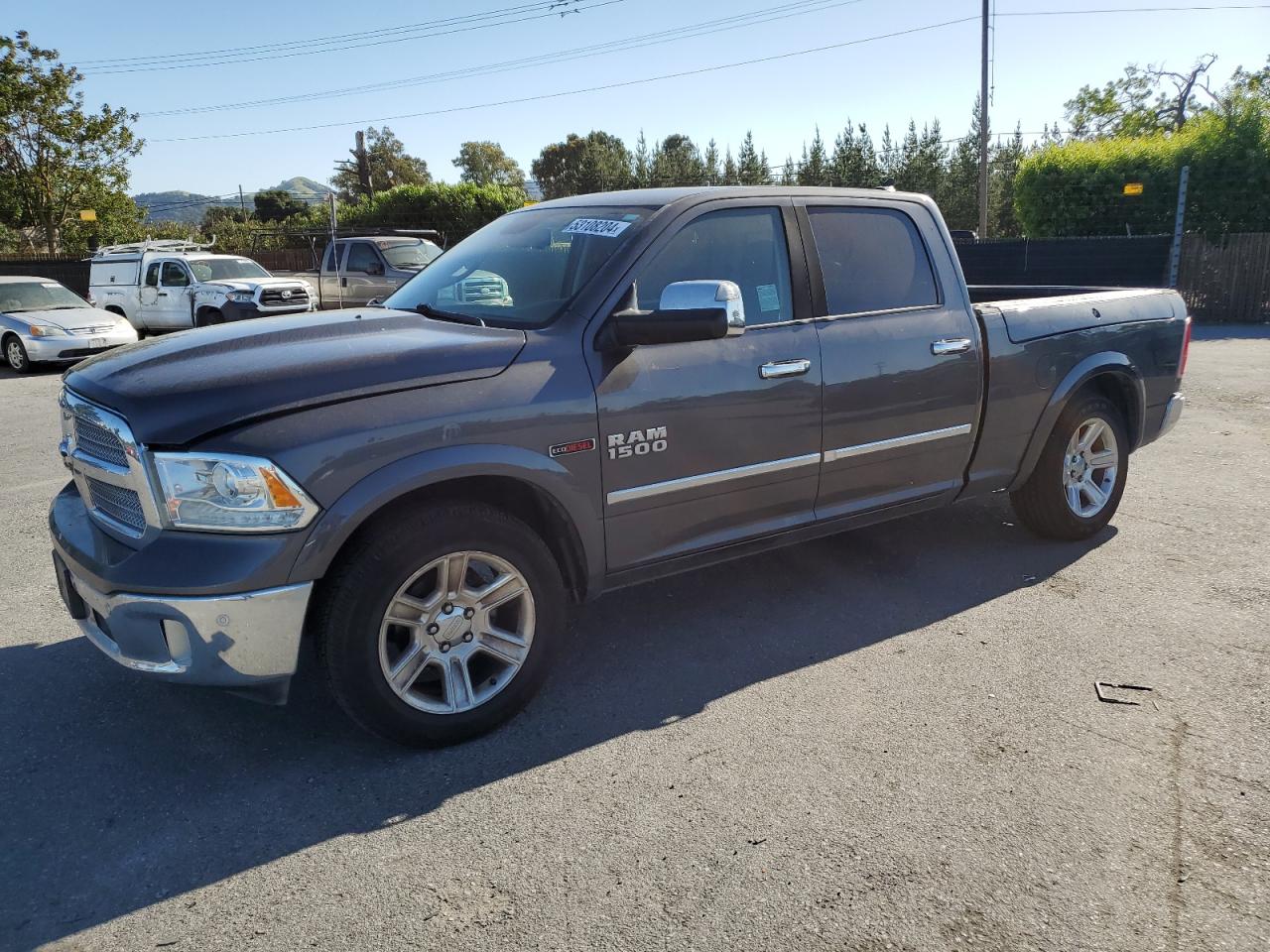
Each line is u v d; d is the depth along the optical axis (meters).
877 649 3.97
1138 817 2.80
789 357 3.88
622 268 3.56
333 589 2.96
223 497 2.80
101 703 3.61
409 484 2.97
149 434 2.83
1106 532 5.41
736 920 2.41
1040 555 5.05
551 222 4.14
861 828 2.77
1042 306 4.84
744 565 5.00
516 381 3.23
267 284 16.48
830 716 3.42
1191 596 4.45
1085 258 17.34
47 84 26.75
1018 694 3.55
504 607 3.48
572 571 3.58
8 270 24.11
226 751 3.27
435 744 3.23
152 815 2.91
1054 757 3.12
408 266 17.92
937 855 2.64
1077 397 4.99
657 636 4.16
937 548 5.20
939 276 4.48
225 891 2.57
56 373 14.32
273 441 2.81
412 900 2.51
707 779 3.04
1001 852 2.65
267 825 2.85
